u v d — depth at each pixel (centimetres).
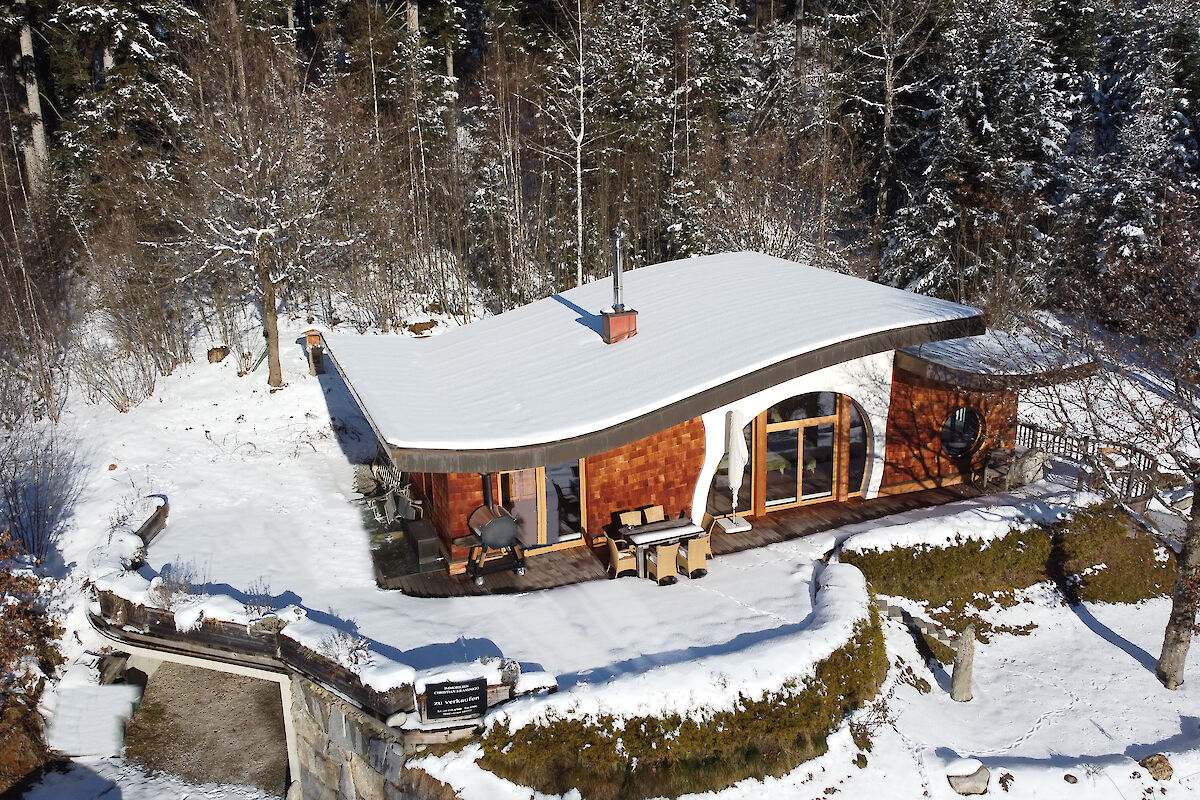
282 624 1234
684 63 3631
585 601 1352
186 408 2312
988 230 2881
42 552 1664
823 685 1155
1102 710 1284
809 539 1557
